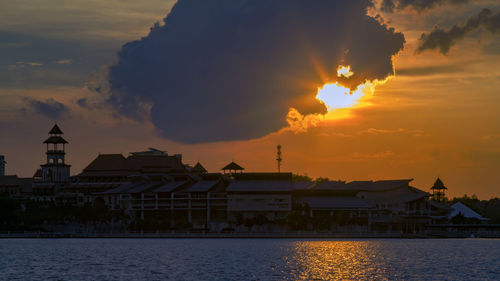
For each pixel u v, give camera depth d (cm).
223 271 14638
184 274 14175
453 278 13625
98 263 16062
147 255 18000
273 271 14650
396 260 16688
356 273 14400
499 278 13600
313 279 13588
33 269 14975
